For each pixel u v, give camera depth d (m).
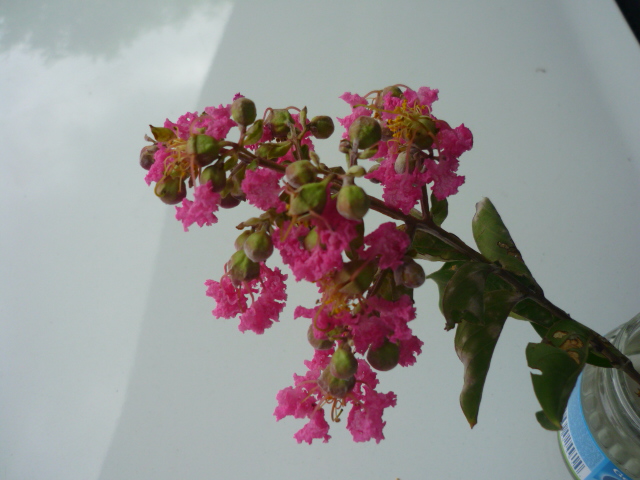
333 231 0.20
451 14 0.47
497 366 0.36
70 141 0.48
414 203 0.22
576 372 0.22
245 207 0.43
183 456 0.36
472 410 0.23
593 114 0.42
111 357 0.40
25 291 0.43
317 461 0.35
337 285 0.21
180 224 0.43
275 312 0.22
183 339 0.39
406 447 0.35
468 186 0.41
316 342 0.22
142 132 0.47
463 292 0.23
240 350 0.39
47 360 0.40
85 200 0.45
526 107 0.43
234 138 0.44
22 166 0.48
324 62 0.47
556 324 0.24
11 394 0.40
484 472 0.34
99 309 0.41
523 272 0.26
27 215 0.46
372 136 0.22
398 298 0.22
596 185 0.40
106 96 0.49
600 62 0.43
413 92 0.24
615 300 0.36
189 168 0.21
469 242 0.39
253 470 0.36
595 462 0.28
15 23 0.54
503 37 0.45
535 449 0.34
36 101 0.50
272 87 0.47
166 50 0.50
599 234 0.38
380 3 0.49
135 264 0.42
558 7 0.45
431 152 0.23
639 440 0.25
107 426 0.38
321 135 0.24
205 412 0.37
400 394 0.36
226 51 0.49
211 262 0.41
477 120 0.43
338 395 0.22
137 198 0.45
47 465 0.37
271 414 0.37
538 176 0.41
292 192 0.20
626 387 0.26
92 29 0.52
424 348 0.37
